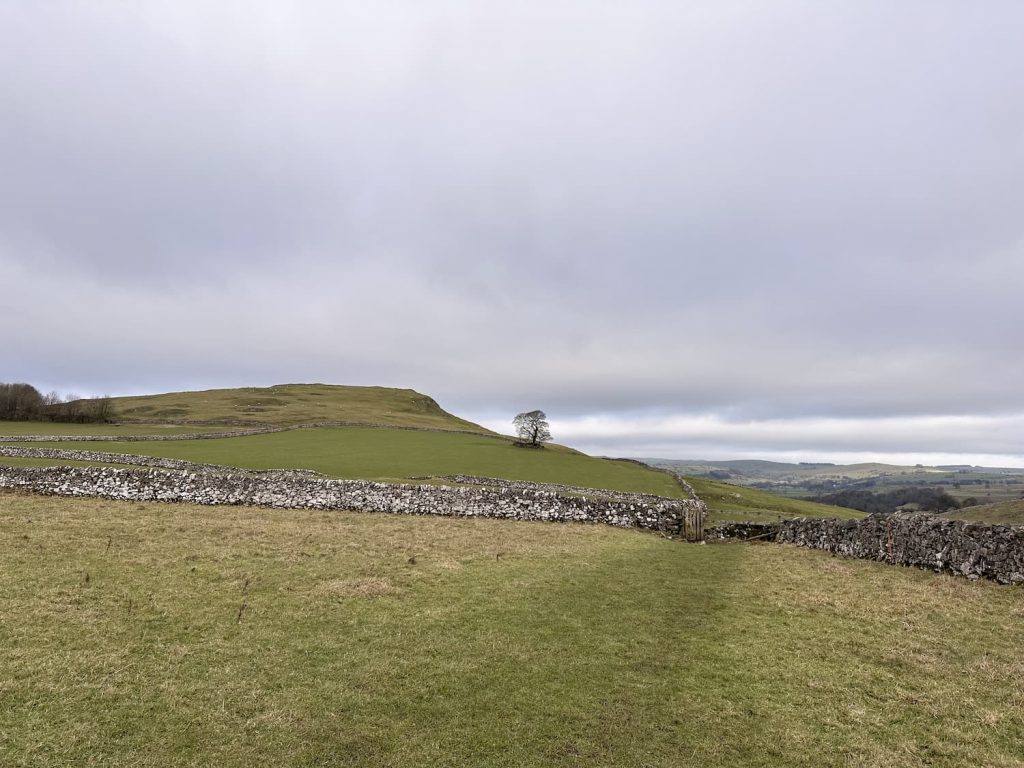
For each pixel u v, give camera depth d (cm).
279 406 13938
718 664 1154
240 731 876
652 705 992
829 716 961
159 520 2345
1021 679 1067
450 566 1855
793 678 1095
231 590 1498
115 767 778
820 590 1677
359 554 1962
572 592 1625
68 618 1248
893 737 899
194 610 1345
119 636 1179
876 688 1051
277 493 2964
